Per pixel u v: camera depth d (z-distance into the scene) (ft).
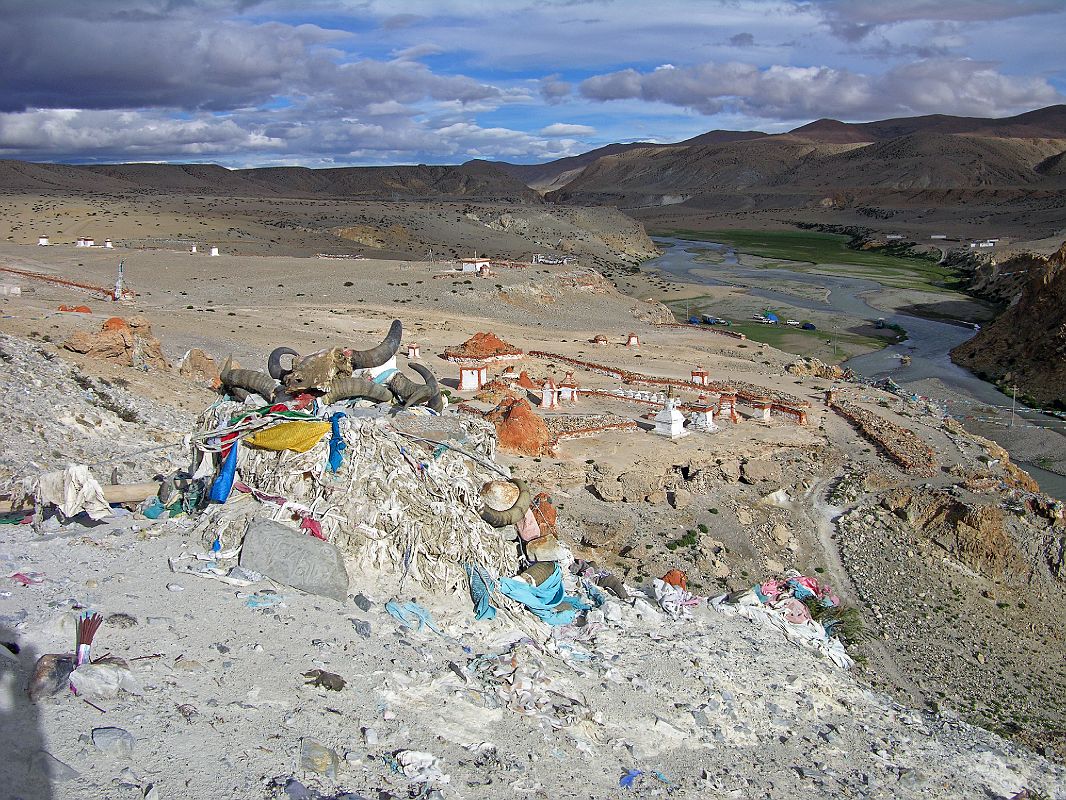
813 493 130.11
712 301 364.99
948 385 229.45
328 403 52.54
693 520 112.98
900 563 114.21
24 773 26.37
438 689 38.81
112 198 556.92
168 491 51.85
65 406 90.43
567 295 297.12
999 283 378.12
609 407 150.71
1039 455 174.09
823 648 66.64
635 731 42.45
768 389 183.42
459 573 47.37
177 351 153.58
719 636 58.85
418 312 245.65
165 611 38.78
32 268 246.47
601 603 57.16
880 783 46.21
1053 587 113.50
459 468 51.98
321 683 36.29
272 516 45.85
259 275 278.05
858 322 320.09
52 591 39.17
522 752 36.63
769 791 40.96
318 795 29.09
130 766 28.25
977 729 63.36
